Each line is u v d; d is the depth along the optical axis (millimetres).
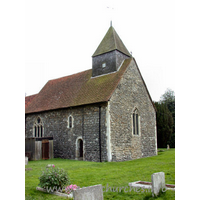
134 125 18484
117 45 19562
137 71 19969
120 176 10070
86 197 5781
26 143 18328
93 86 18953
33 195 7156
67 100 19766
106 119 15906
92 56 20875
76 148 17688
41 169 11945
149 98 21234
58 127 19469
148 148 19719
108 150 15492
